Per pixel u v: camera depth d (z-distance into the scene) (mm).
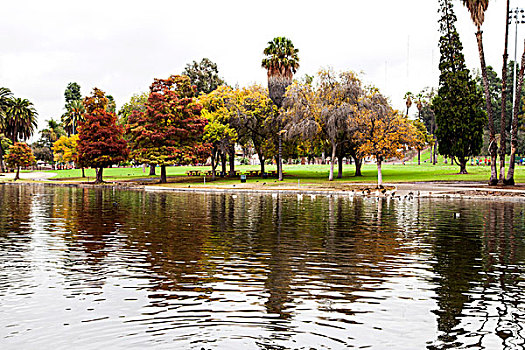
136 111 71625
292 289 10297
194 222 22109
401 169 85250
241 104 70312
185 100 70188
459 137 65750
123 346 7262
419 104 119375
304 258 13555
